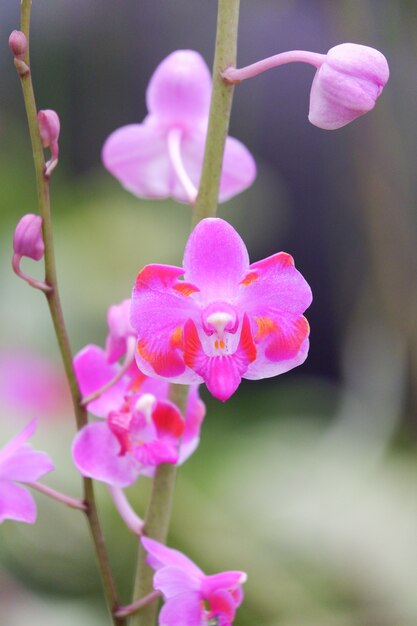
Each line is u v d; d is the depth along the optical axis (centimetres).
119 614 41
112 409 42
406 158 70
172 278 39
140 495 60
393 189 69
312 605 59
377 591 60
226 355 39
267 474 66
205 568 60
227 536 61
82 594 62
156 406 41
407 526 64
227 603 41
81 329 69
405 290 70
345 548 62
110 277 72
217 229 39
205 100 46
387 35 67
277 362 40
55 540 62
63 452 64
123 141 47
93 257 72
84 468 41
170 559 41
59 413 65
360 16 67
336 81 40
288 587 60
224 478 65
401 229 70
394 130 69
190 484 63
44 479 62
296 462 68
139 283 39
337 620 59
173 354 39
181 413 42
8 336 68
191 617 41
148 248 73
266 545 61
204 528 61
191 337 39
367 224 71
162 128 47
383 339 72
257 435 70
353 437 71
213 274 39
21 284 70
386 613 59
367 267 74
